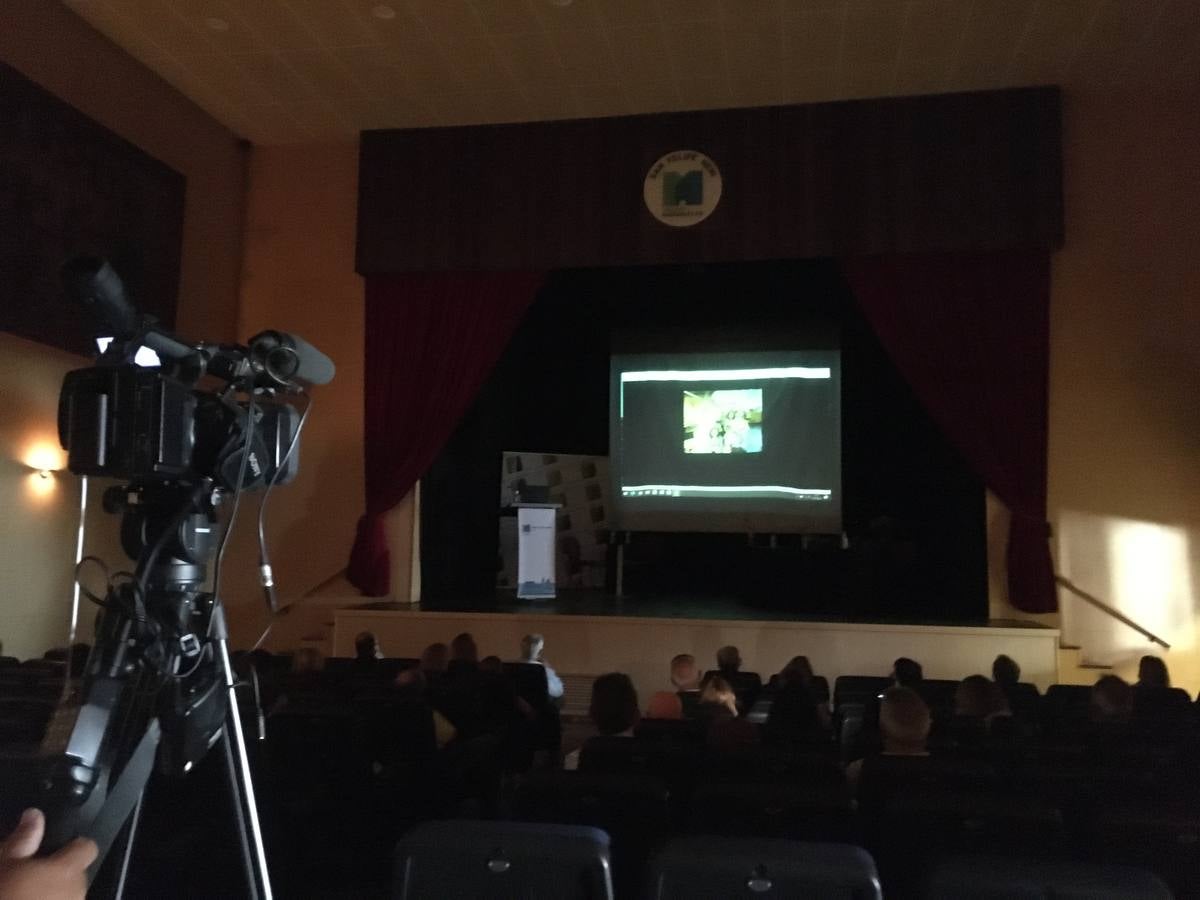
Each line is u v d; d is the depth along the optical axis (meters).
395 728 3.99
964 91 8.52
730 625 8.46
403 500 9.62
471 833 1.90
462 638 6.39
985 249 8.48
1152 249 8.33
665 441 10.28
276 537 9.59
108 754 1.40
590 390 11.59
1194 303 8.22
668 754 3.17
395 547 9.59
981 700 4.48
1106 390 8.37
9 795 1.93
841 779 3.06
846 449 10.40
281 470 1.73
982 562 9.20
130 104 8.18
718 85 8.48
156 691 1.48
